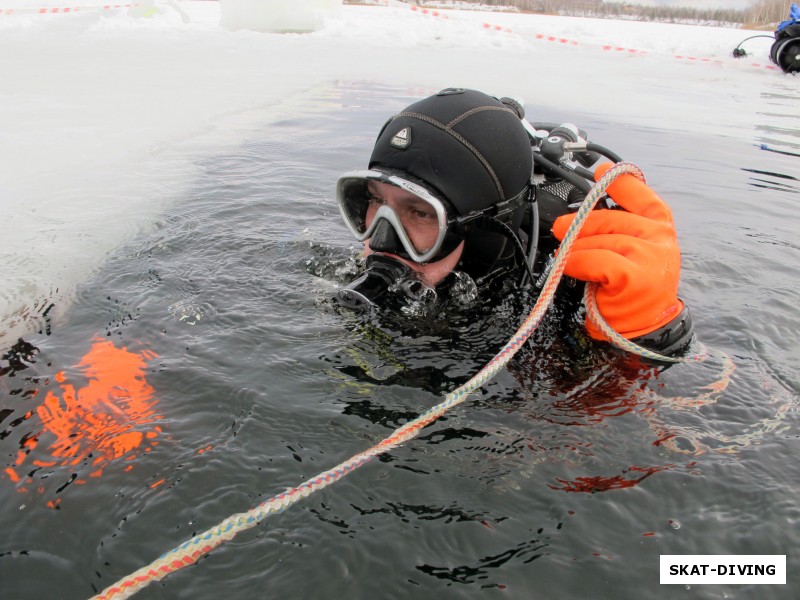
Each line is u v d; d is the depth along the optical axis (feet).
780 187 12.23
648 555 3.66
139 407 4.75
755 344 6.11
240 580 3.43
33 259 7.66
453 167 6.33
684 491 4.11
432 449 4.41
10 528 3.69
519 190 6.86
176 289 6.75
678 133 16.80
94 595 3.32
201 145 14.33
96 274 7.17
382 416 4.76
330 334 5.86
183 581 3.41
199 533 3.70
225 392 4.94
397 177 6.31
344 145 14.42
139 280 6.98
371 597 3.37
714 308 6.92
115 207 9.83
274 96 20.62
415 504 3.95
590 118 18.24
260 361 5.39
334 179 11.55
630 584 3.48
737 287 7.51
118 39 32.48
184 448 4.33
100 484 4.01
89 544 3.61
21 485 3.98
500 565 3.57
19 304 6.43
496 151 6.59
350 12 46.06
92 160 12.84
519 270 7.25
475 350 5.72
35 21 37.06
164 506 3.86
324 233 8.66
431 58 29.86
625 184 6.66
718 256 8.52
